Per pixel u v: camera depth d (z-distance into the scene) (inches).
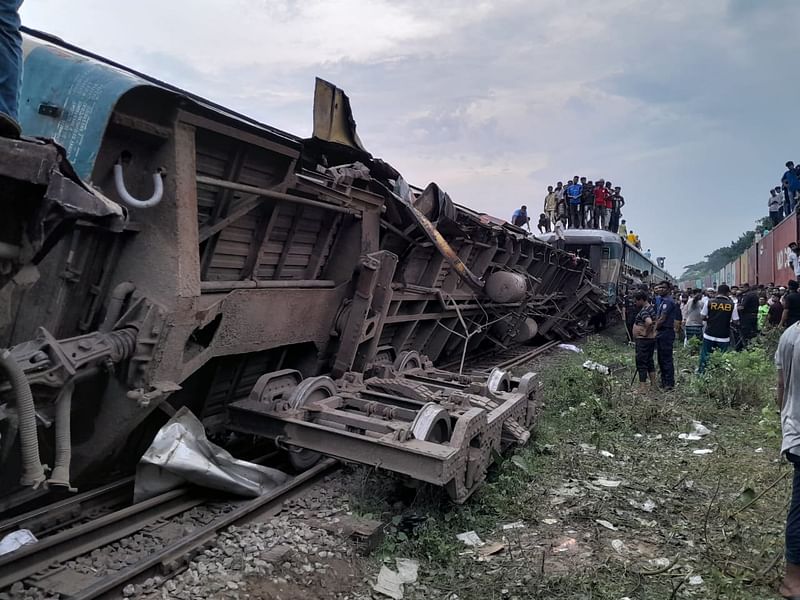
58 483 142.0
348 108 276.8
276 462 240.8
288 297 238.2
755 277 1189.1
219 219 207.6
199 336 208.5
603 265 893.2
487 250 476.7
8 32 126.4
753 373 431.8
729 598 152.6
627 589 158.1
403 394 253.3
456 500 192.2
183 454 183.9
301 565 156.3
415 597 151.6
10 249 113.3
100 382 176.2
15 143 103.3
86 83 159.3
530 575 162.7
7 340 157.5
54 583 138.5
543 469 249.1
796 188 835.4
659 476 249.3
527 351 679.7
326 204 245.8
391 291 287.7
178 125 174.6
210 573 148.6
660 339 438.0
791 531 152.6
